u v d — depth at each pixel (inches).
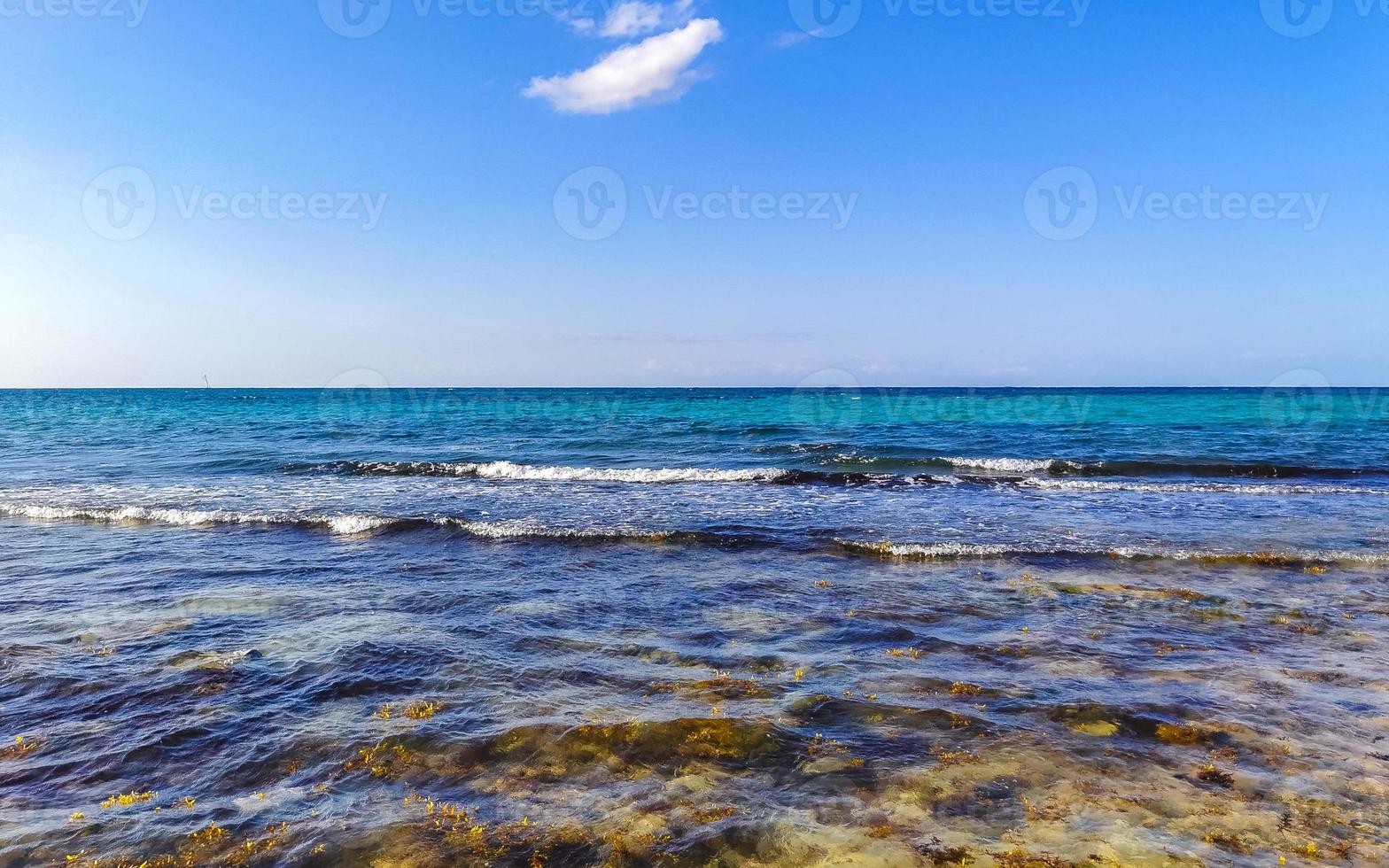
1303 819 145.9
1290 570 370.0
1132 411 1749.5
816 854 134.8
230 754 176.9
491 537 450.0
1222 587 338.6
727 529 473.4
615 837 141.2
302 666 234.5
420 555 404.2
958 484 700.7
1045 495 632.4
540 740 183.0
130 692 213.6
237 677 225.3
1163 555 398.3
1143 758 173.2
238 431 1346.0
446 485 691.4
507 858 134.3
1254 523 494.0
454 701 207.8
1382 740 182.7
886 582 349.7
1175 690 216.7
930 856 133.8
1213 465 791.7
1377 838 139.0
